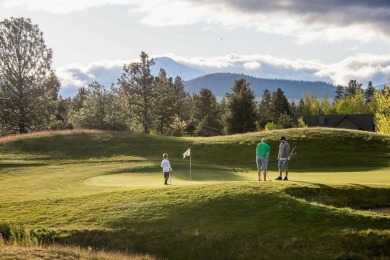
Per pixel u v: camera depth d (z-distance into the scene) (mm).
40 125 76562
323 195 23625
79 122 71938
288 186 24000
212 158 44781
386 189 24219
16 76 74312
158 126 107062
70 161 42312
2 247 17000
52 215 22766
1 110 73688
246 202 22422
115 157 43906
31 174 35938
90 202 24094
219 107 153375
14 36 73438
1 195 27016
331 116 116062
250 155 45125
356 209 22719
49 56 76625
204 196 23312
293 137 48594
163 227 21266
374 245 19031
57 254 16188
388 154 43500
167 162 28266
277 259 18828
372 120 111500
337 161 42156
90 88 73500
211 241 20125
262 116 129125
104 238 20719
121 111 73938
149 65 99250
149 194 24297
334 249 18984
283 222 20750
